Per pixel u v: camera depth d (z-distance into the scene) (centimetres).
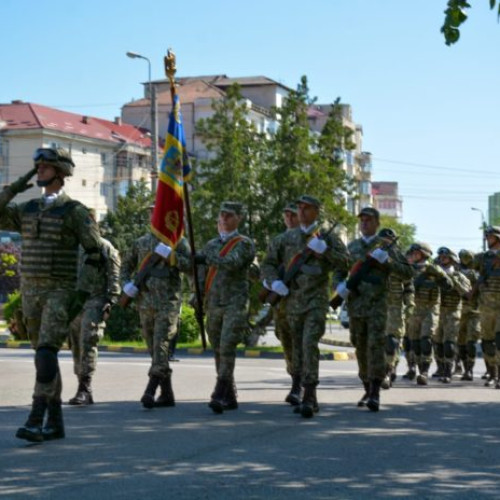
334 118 3394
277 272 1105
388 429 955
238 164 3206
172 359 1980
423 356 1560
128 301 1139
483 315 1527
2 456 779
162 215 1115
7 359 1989
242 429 938
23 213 851
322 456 794
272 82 9519
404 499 643
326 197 3141
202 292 1129
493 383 1538
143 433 905
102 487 664
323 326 1073
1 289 6669
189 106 8744
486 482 704
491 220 9462
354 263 1145
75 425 957
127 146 8238
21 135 7625
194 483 680
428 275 1575
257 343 2962
